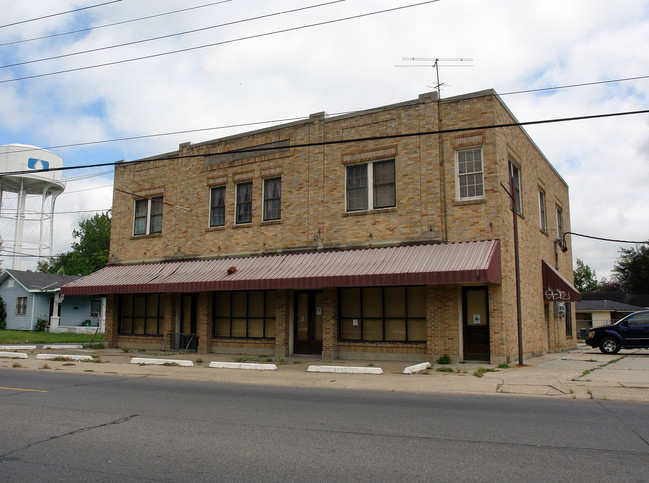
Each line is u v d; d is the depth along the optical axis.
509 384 12.44
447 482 5.38
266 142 21.30
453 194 17.36
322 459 6.24
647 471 5.71
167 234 23.66
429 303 17.12
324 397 11.12
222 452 6.59
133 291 21.52
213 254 22.06
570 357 20.20
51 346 25.53
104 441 7.18
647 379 12.77
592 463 6.02
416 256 16.73
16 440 7.25
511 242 17.88
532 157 21.89
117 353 22.14
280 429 7.88
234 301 21.89
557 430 7.71
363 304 18.86
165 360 18.00
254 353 20.88
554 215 25.97
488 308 16.70
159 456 6.43
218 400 10.64
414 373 14.71
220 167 22.42
